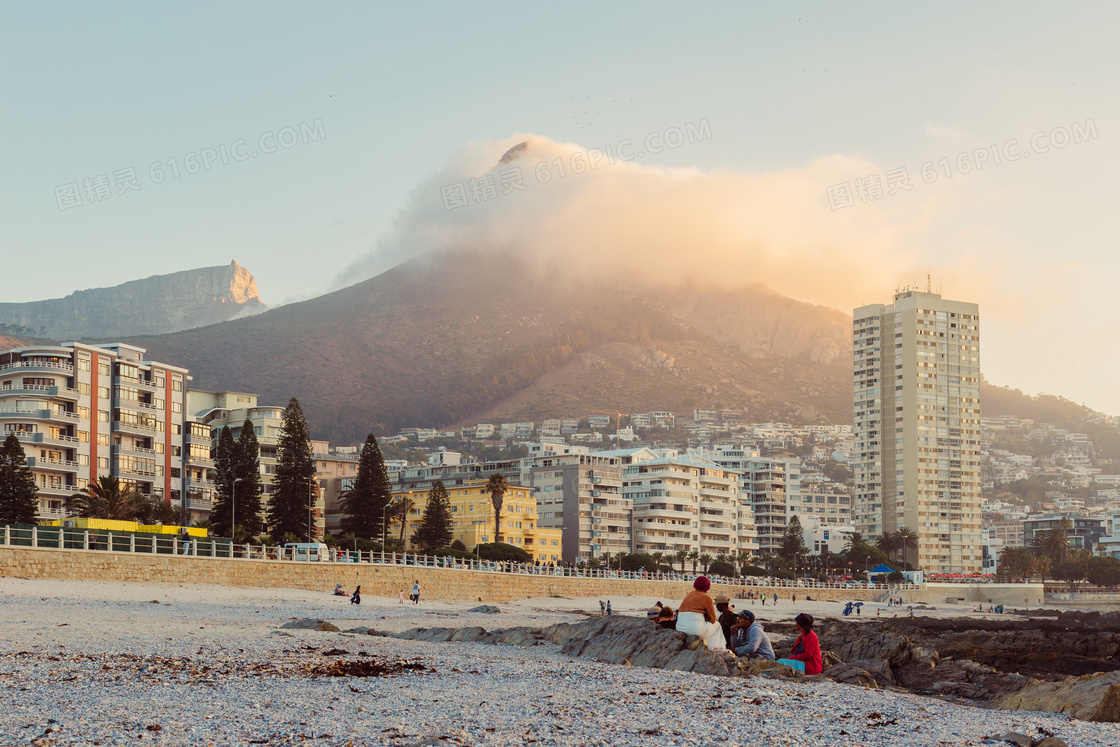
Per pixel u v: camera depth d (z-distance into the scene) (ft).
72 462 464.24
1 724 59.16
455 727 63.93
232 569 286.25
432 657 106.63
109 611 177.99
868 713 76.84
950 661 156.25
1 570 233.76
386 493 489.67
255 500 447.83
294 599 267.59
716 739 63.52
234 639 120.57
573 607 375.25
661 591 490.08
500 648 123.75
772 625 292.40
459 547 546.67
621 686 84.02
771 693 83.30
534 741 60.80
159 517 453.17
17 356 476.54
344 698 73.77
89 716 62.34
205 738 57.57
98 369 487.61
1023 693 96.43
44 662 87.45
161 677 81.30
